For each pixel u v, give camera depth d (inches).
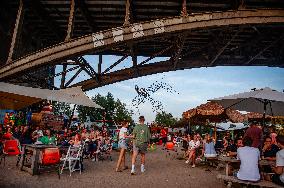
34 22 590.2
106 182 281.0
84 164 420.8
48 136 446.9
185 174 360.8
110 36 408.8
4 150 351.9
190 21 401.4
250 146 242.7
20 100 366.3
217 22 399.2
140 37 404.2
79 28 605.3
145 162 487.2
